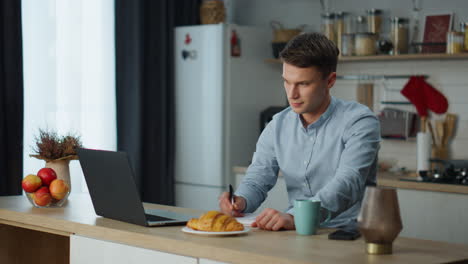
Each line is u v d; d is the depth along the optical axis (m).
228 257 1.68
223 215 1.97
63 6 4.28
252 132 4.87
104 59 4.55
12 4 3.91
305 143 2.35
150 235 1.89
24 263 2.70
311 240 1.84
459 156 4.19
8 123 3.93
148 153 4.87
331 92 4.77
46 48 4.16
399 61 4.44
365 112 2.23
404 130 4.35
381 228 1.62
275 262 1.59
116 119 4.63
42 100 4.14
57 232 2.23
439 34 4.23
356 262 1.54
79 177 4.41
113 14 4.59
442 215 3.61
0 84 3.88
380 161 4.41
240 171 4.50
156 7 4.86
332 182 2.09
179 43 4.88
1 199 2.82
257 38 4.88
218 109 4.66
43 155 2.75
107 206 2.21
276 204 4.28
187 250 1.78
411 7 4.38
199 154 4.79
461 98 4.18
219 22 4.91
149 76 4.85
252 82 4.85
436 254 1.67
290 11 5.02
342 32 4.50
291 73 2.10
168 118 4.93
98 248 2.04
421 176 3.82
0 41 3.88
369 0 4.57
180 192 4.93
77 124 4.36
